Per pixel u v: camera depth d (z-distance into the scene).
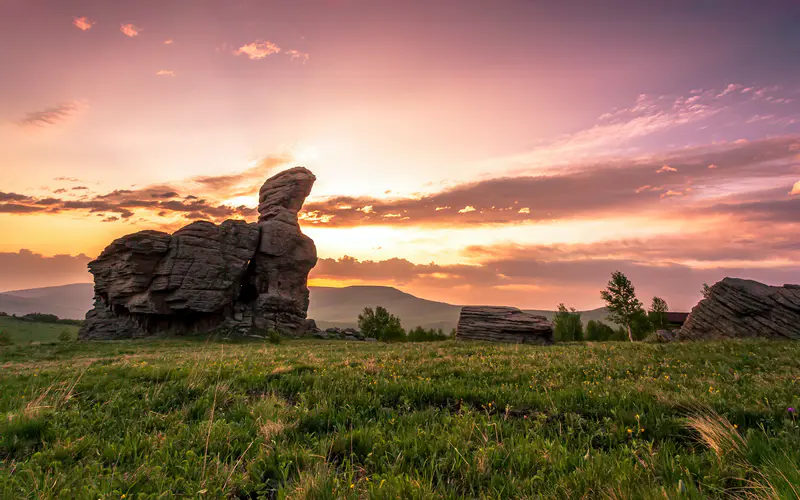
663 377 8.94
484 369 10.68
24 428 5.42
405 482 3.54
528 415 6.30
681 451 4.40
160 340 58.59
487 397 7.23
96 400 7.63
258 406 6.66
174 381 9.01
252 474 4.07
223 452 4.75
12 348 30.12
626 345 19.36
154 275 67.56
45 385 8.91
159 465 4.23
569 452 4.41
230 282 71.38
